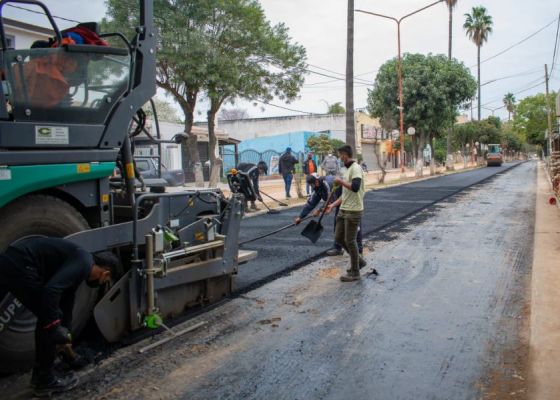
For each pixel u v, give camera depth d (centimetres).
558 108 1656
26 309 380
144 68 464
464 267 707
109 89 434
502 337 450
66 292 379
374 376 380
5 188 362
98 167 424
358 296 579
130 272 436
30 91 380
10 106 370
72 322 410
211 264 525
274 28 1503
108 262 423
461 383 365
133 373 389
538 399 332
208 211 541
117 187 509
